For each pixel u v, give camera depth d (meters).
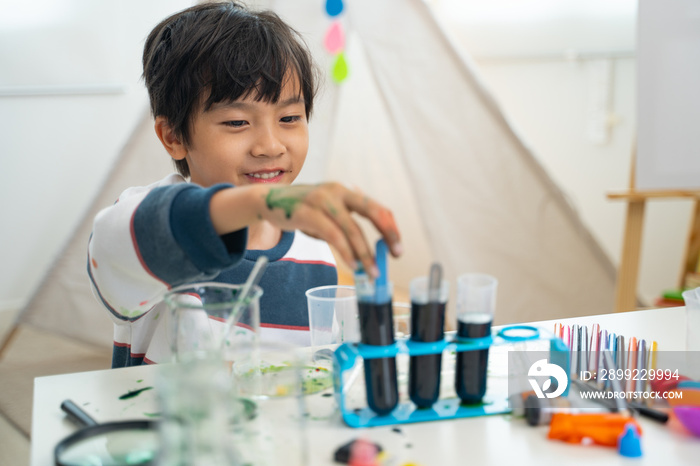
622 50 2.71
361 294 0.52
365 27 2.03
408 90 2.05
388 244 0.50
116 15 2.81
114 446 0.46
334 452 0.46
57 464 0.44
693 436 0.50
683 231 2.71
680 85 1.82
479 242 2.09
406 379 0.56
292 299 0.93
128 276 0.66
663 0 1.82
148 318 0.80
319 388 0.59
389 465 0.45
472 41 2.96
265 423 0.45
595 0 2.73
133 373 0.64
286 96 0.85
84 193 2.87
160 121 0.87
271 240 0.96
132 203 0.64
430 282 0.53
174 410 0.37
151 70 0.86
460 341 0.54
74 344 2.21
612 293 2.11
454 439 0.49
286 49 0.85
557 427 0.49
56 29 2.75
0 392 1.75
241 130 0.83
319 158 2.04
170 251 0.60
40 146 2.80
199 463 0.37
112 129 2.87
